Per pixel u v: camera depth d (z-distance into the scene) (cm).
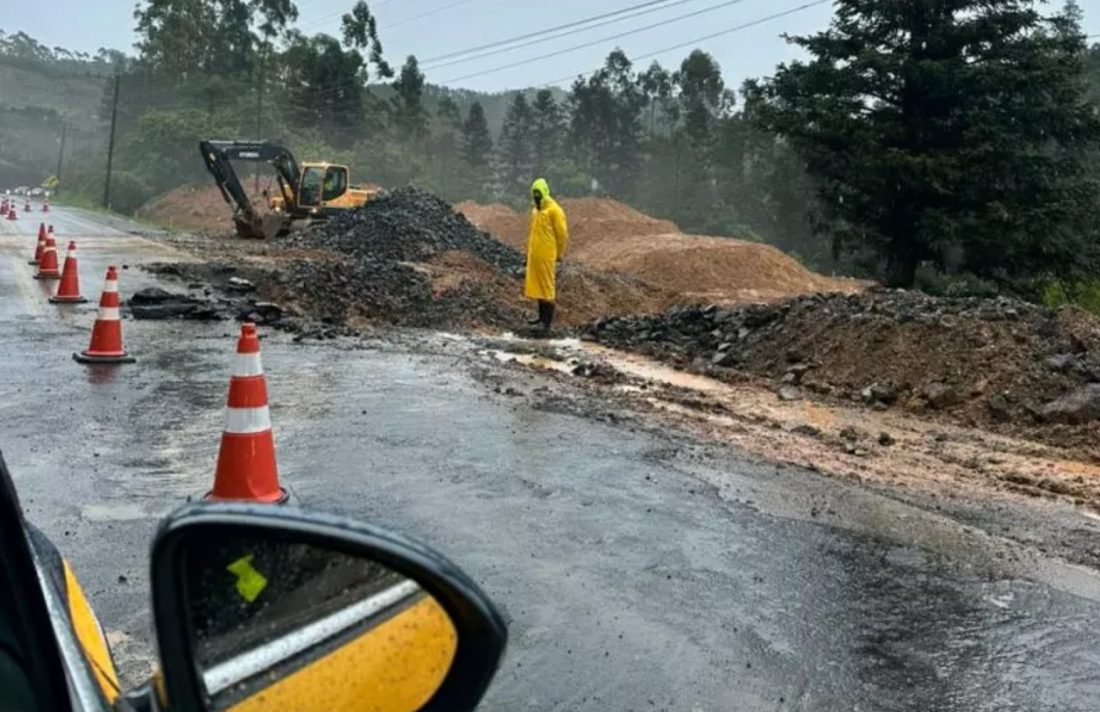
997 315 1045
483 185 8488
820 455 734
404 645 132
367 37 8550
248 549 129
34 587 135
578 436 744
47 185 9800
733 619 426
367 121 8306
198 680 126
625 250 3506
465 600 128
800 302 1293
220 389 834
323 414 768
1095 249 3191
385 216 2667
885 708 358
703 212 7169
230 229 4828
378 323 1499
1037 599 466
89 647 166
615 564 482
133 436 666
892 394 970
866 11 3438
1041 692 375
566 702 348
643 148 8631
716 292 2916
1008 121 3256
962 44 3319
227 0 8894
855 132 3312
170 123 7538
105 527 489
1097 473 720
